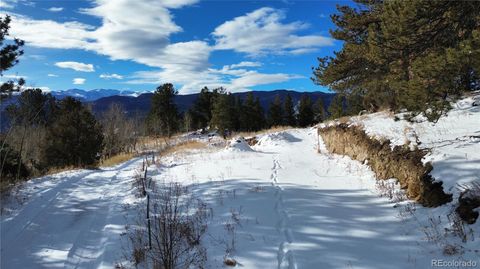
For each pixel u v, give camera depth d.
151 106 60.56
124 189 13.50
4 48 15.38
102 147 29.44
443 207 7.14
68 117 27.34
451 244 6.08
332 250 6.53
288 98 79.50
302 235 7.22
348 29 14.39
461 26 8.79
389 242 6.65
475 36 7.47
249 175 12.83
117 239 8.09
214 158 18.42
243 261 6.50
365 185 10.19
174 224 7.14
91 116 28.59
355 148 13.41
